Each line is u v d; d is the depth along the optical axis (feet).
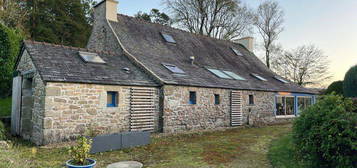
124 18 48.47
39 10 78.59
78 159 16.25
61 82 26.30
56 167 18.30
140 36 46.57
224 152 24.49
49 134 25.44
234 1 79.77
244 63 61.87
